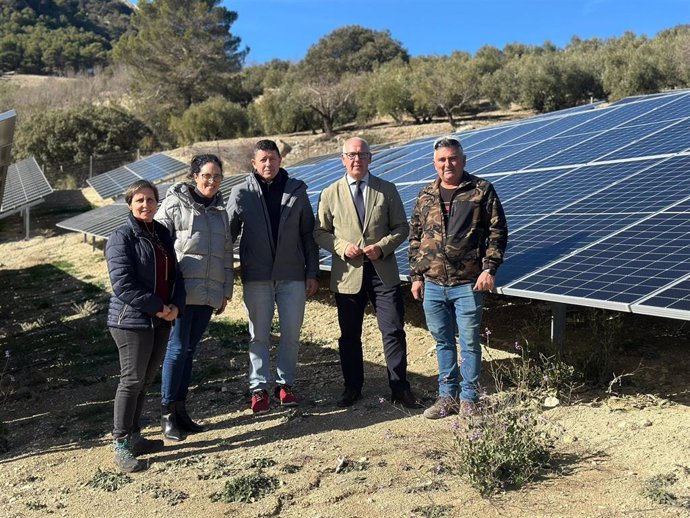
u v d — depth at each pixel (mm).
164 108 52062
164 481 4543
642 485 3723
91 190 31156
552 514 3508
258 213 5660
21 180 25641
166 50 55750
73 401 6941
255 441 5168
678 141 8180
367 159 5562
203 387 6789
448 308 5172
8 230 23453
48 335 10242
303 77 67500
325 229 5746
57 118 40500
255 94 69125
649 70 38625
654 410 4887
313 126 45750
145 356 4871
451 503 3756
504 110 46562
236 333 8836
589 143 9961
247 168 32281
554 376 5457
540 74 43406
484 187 4969
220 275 5504
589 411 4988
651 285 4684
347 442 4883
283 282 5770
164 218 5387
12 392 7492
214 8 58000
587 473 3959
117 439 4871
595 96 43094
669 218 5828
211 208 5457
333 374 6785
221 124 44031
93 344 9320
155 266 4895
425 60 62000
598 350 5809
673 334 6656
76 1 145375
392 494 3947
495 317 7957
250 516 3893
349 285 5590
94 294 12898
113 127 41000
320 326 8672
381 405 5648
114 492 4465
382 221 5582
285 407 5875
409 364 6789
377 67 71250
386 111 44312
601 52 46906
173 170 23812
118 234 4828
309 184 13156
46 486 4715
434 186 5160
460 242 5004
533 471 3988
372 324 8344
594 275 5195
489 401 4836
